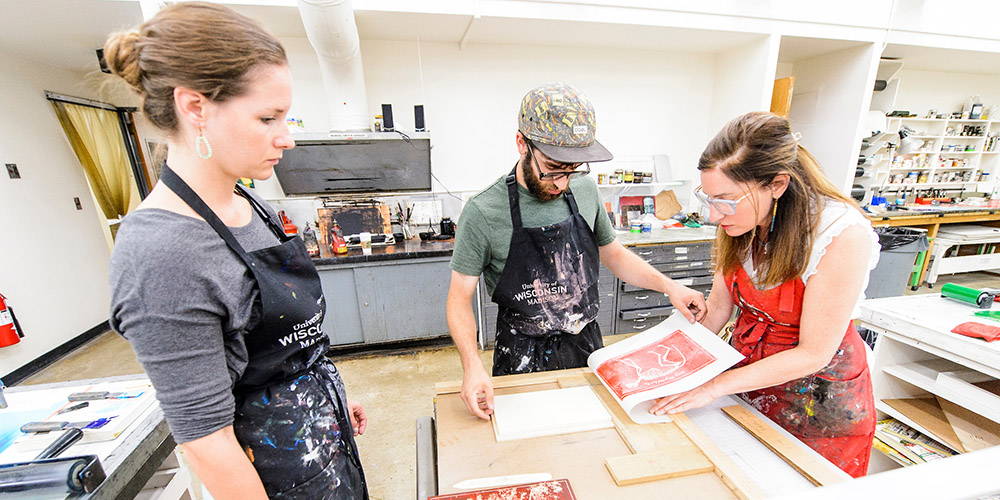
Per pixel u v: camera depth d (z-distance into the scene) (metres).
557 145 0.85
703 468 0.64
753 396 1.05
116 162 3.47
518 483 0.63
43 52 2.70
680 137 3.36
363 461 1.82
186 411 0.52
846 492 0.33
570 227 1.08
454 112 2.95
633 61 3.11
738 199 0.79
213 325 0.55
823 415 0.94
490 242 1.04
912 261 2.77
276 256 0.67
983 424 1.28
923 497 0.31
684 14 2.53
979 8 2.94
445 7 2.24
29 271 2.67
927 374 1.34
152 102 0.52
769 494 0.59
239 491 0.57
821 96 3.27
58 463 0.67
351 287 2.56
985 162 4.34
